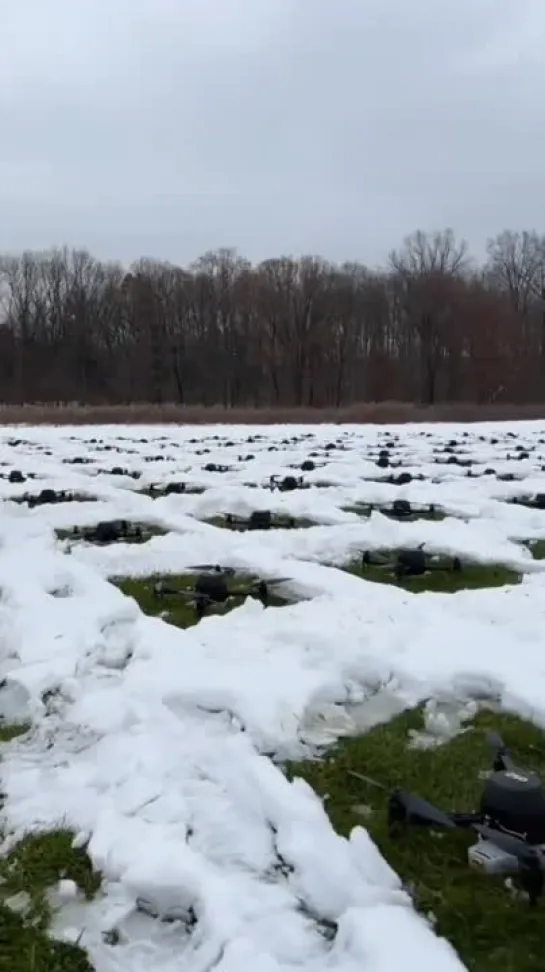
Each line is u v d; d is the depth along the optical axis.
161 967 3.03
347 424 42.50
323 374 75.00
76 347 77.88
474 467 17.92
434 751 4.73
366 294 76.75
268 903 3.26
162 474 16.67
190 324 79.31
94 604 7.21
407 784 4.35
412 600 7.26
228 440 27.19
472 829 3.74
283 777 4.20
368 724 5.07
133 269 83.25
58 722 5.02
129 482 15.59
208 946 3.05
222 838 3.71
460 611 6.93
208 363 76.81
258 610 6.94
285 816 3.82
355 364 76.25
